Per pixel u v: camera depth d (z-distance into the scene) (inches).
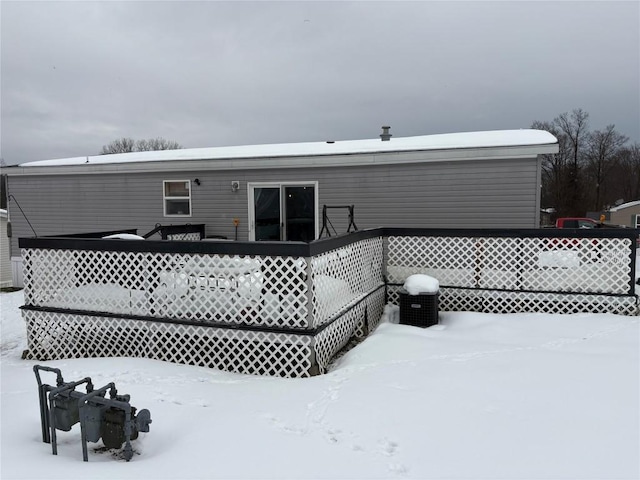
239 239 362.3
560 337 193.9
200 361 183.2
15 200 430.0
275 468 97.9
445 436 110.7
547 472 93.5
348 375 158.9
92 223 405.1
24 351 212.7
